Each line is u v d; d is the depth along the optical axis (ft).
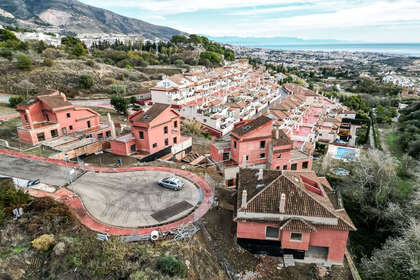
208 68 563.89
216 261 91.76
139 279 74.02
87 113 197.88
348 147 263.49
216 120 283.18
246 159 151.33
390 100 501.97
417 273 98.22
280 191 99.45
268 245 96.78
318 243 95.04
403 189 155.02
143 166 149.48
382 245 133.39
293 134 253.44
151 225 99.76
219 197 122.11
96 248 84.12
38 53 415.44
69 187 121.49
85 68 391.45
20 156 148.87
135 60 510.58
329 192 115.65
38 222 89.92
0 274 76.48
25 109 168.35
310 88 599.16
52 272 78.38
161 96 323.37
